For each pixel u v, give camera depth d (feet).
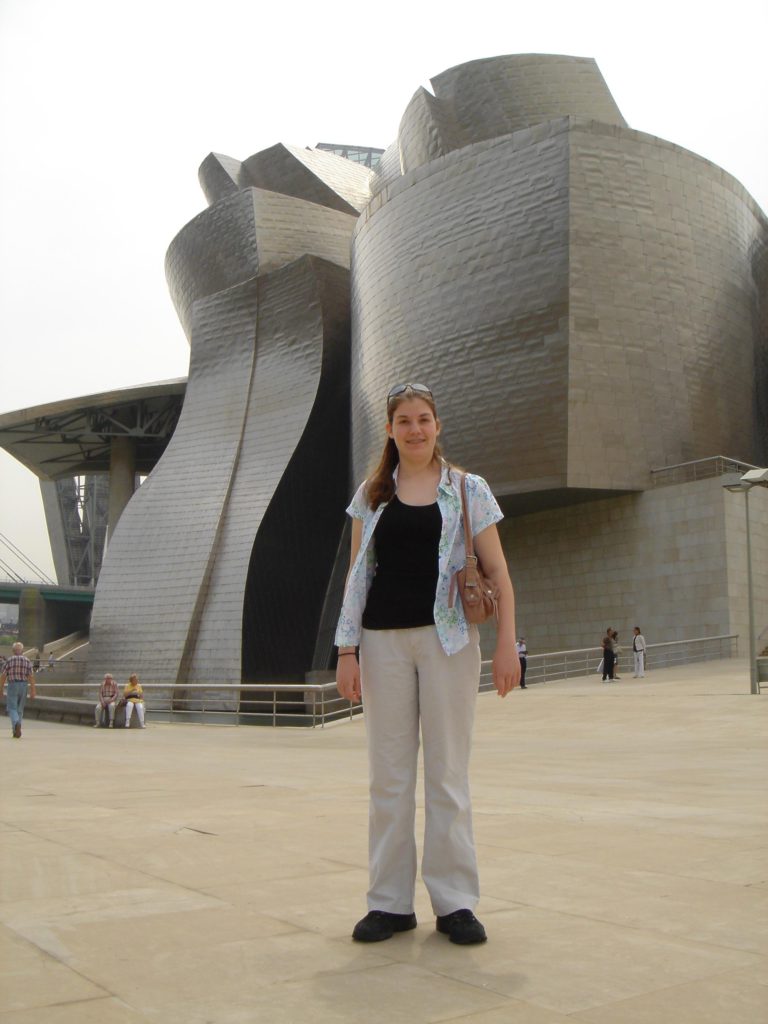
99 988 7.74
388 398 10.55
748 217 119.75
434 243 114.73
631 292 104.63
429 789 9.90
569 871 12.50
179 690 129.70
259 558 132.57
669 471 104.78
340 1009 7.27
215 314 151.84
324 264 140.77
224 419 144.87
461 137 131.13
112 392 175.52
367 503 10.51
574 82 128.77
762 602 100.01
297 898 10.98
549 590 111.65
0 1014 7.09
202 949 8.88
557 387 102.42
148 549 140.26
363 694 10.27
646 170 106.83
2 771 29.40
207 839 15.19
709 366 109.91
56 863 13.14
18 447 197.88
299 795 21.94
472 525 10.24
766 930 9.52
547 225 104.68
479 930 9.14
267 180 165.37
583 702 61.77
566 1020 7.02
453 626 9.93
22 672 49.85
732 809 18.94
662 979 7.97
